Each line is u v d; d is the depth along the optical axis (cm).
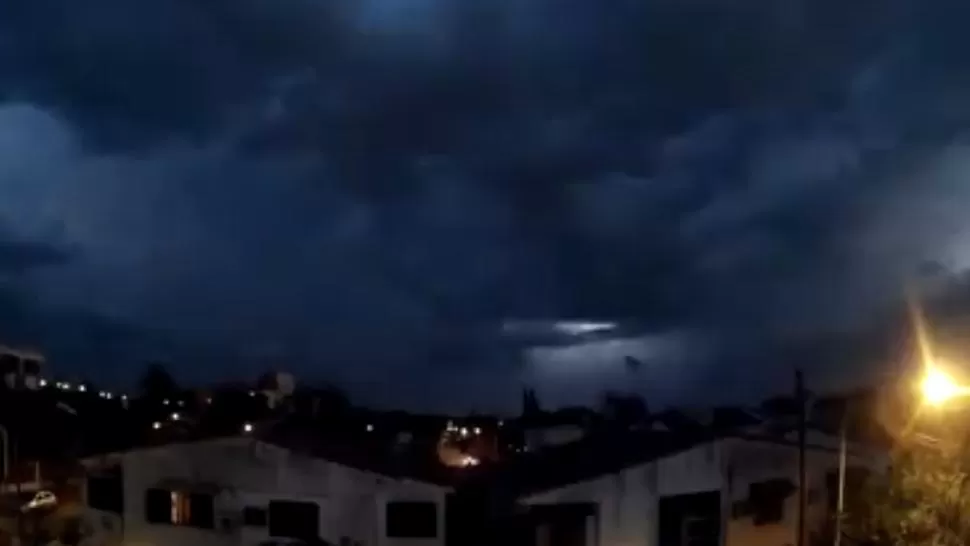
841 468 1602
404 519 1834
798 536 1706
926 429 1272
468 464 1991
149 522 2045
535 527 1778
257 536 1931
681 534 1878
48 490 2206
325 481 1889
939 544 1218
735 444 1950
